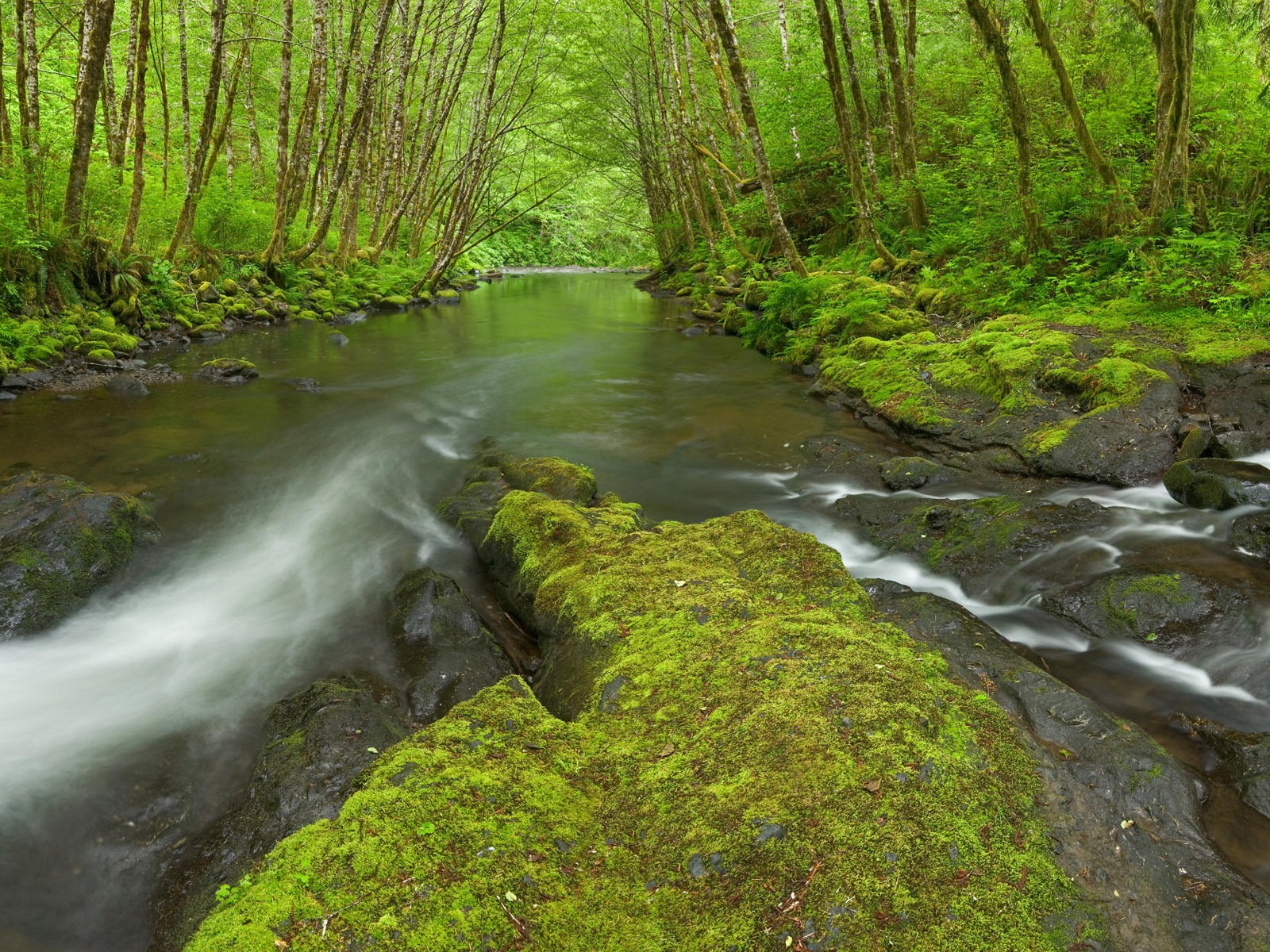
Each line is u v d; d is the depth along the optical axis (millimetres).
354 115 18828
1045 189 11500
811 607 4113
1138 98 13133
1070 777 2953
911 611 4312
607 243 56344
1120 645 4258
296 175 20094
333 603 4980
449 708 3904
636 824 2734
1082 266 10367
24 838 3133
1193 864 2643
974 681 3604
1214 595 4316
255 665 4309
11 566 4746
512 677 3691
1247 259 9445
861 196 14422
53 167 12133
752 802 2668
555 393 10633
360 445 8203
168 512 6312
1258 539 4855
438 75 25266
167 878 2988
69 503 5410
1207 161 11281
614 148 30781
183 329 13602
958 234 13352
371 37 24422
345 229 21500
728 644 3639
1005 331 9188
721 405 9852
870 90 18141
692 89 20781
